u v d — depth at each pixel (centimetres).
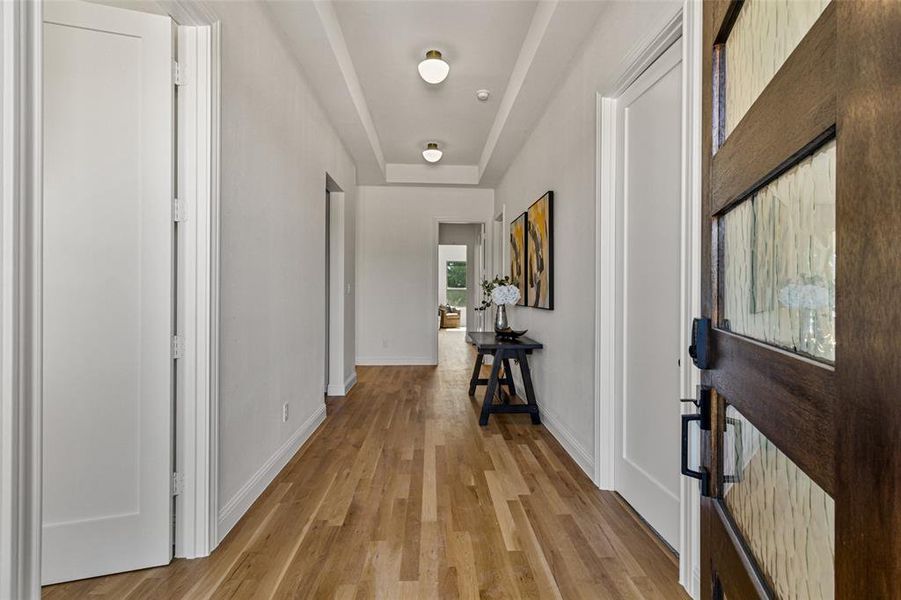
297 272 299
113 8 165
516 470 264
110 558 166
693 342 101
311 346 335
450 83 369
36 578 86
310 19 247
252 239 222
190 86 177
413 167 606
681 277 157
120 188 167
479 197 648
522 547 184
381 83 372
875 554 42
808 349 60
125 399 168
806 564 61
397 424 359
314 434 333
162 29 169
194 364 178
